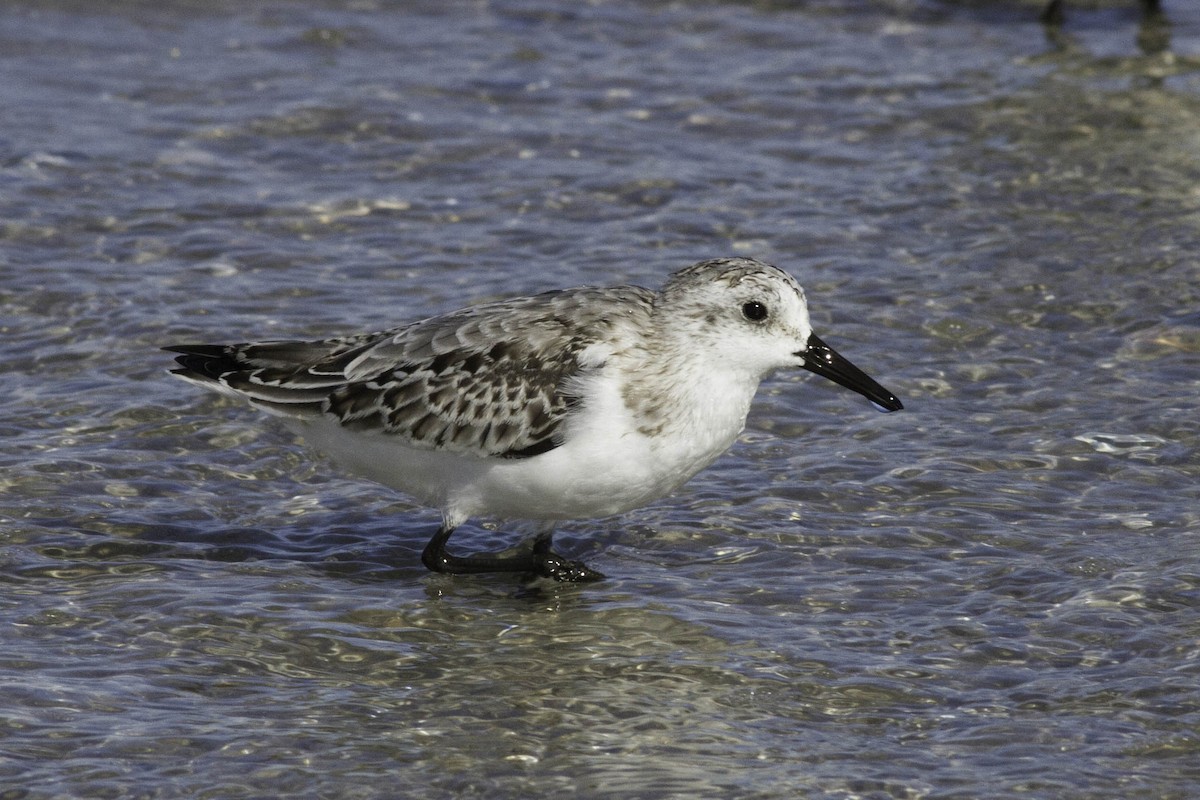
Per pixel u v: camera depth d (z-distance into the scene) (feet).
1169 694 34.14
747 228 60.29
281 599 38.68
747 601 38.83
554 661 36.11
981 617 37.65
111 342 51.42
